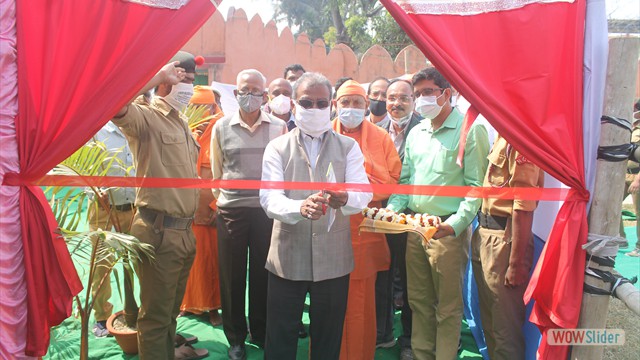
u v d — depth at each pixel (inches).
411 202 111.0
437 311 104.1
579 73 82.7
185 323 137.5
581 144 84.4
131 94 78.8
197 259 136.6
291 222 86.2
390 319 127.4
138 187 94.5
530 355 108.7
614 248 85.7
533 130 84.0
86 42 77.5
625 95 83.4
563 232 86.5
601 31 82.2
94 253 95.9
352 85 108.3
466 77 80.6
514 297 98.9
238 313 117.6
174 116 101.3
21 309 82.0
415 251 106.9
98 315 128.6
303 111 89.0
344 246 93.4
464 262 139.6
